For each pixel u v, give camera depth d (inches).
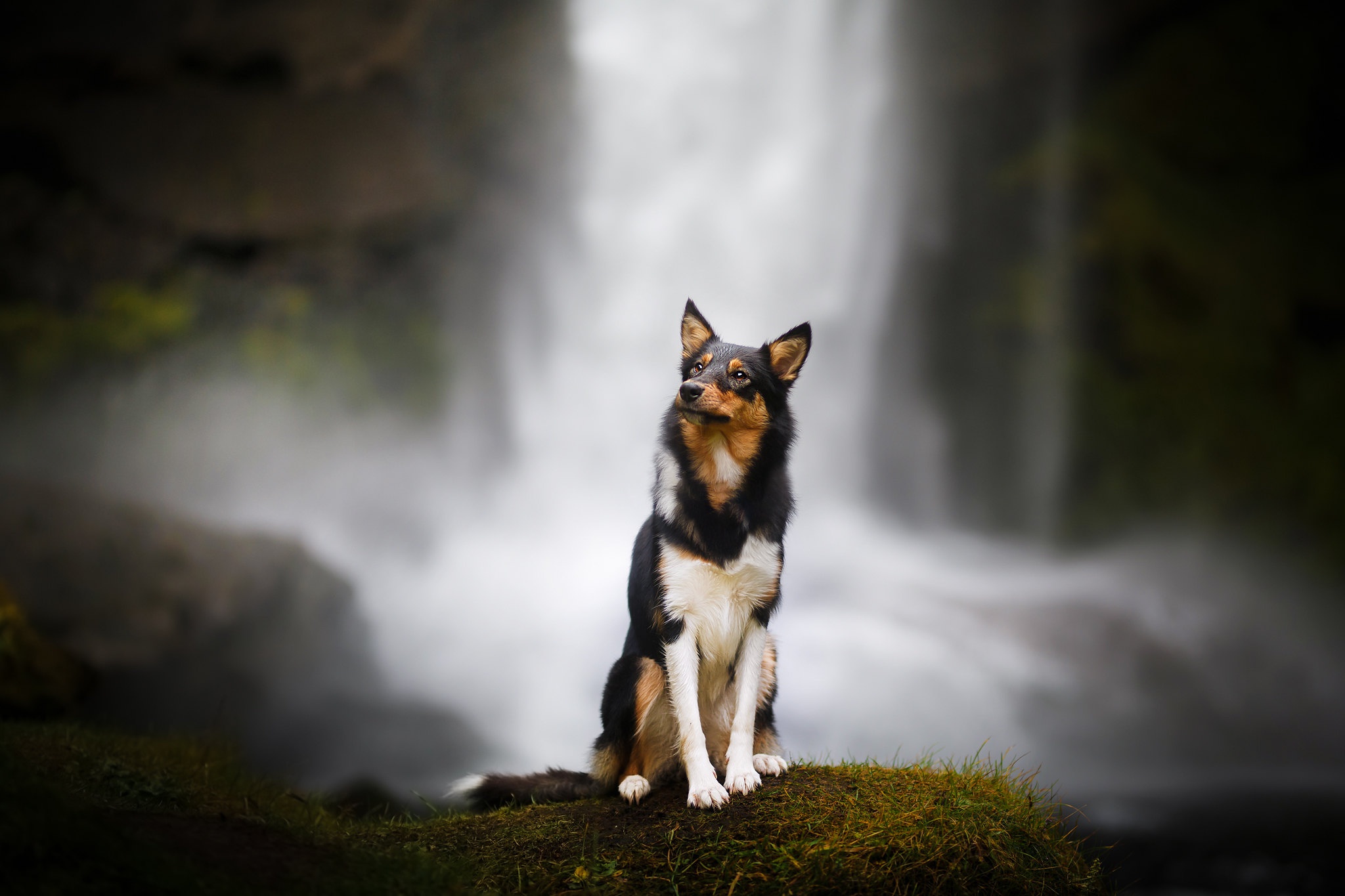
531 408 791.1
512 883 147.8
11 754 122.6
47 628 386.3
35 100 747.4
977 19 792.9
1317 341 750.5
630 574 189.6
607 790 185.6
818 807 161.2
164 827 133.6
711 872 147.4
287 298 753.6
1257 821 356.2
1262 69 794.8
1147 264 744.3
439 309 807.1
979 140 819.4
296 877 126.3
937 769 188.7
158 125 765.9
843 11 810.8
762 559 172.4
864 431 780.0
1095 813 365.7
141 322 694.5
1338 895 285.6
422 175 796.6
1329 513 659.4
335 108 792.9
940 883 145.3
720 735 185.0
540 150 823.1
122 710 371.6
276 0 752.3
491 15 794.8
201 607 416.8
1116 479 708.0
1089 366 738.2
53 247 714.2
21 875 102.7
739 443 173.2
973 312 786.8
